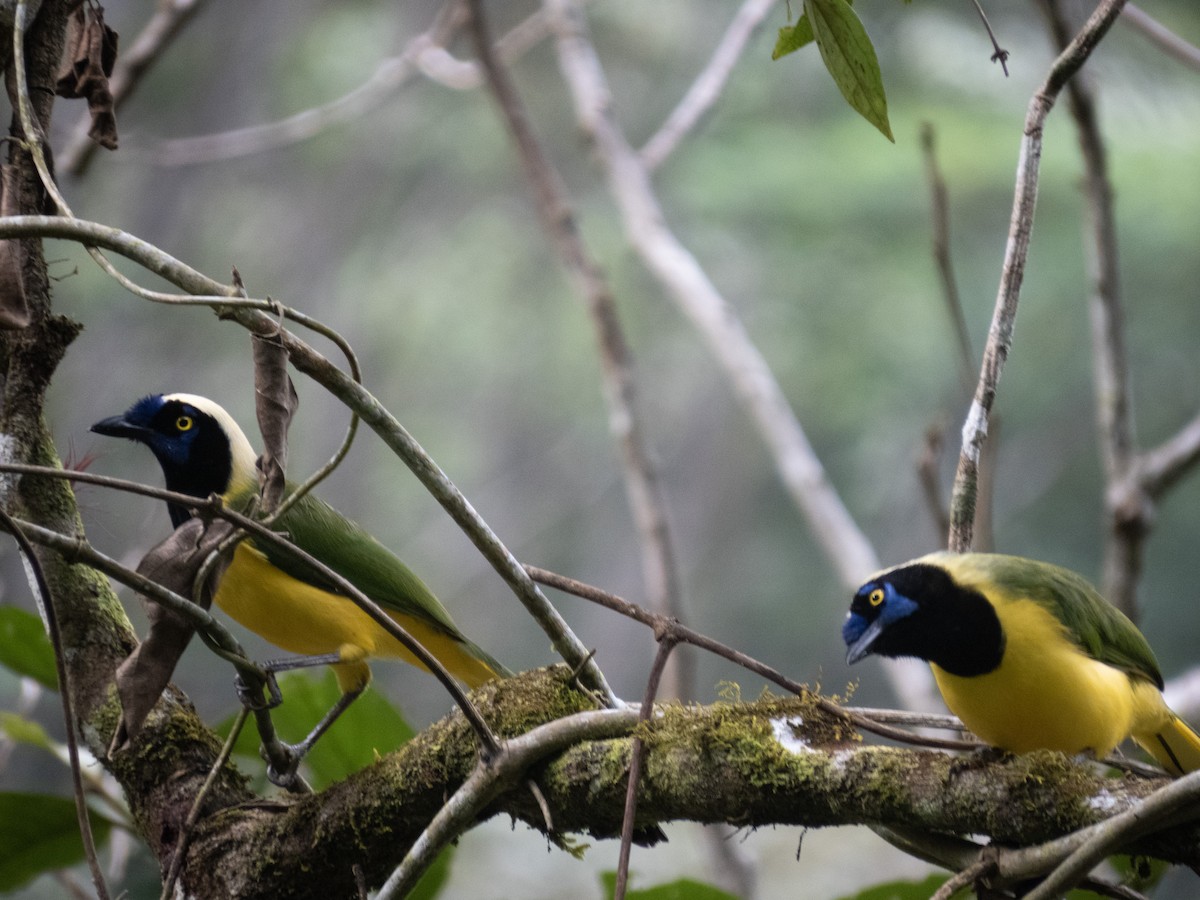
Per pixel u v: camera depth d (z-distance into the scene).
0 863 6.51
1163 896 20.17
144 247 4.92
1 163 5.88
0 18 5.81
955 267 28.31
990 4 25.16
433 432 34.91
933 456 7.77
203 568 4.96
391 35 33.00
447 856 6.54
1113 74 24.61
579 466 35.38
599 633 34.94
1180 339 27.39
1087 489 28.94
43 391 5.96
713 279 29.77
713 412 35.03
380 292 34.03
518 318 34.62
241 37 31.89
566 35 13.16
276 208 33.28
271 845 5.52
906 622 6.11
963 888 4.41
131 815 5.99
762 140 28.61
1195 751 6.54
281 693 6.10
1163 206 25.70
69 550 4.73
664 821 5.04
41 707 15.58
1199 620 27.20
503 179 34.03
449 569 33.66
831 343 29.25
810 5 4.91
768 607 34.03
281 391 5.02
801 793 4.70
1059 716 5.91
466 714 4.97
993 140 26.23
